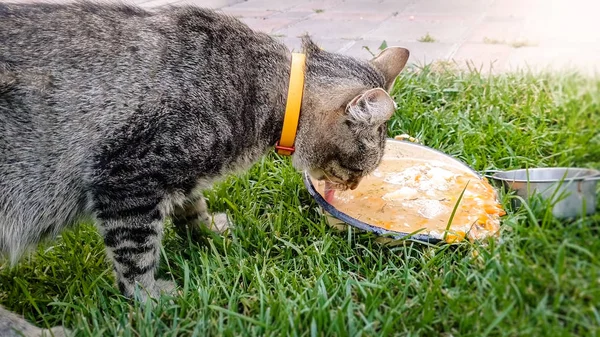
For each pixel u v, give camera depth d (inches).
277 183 28.9
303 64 23.9
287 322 20.4
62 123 22.0
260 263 24.2
